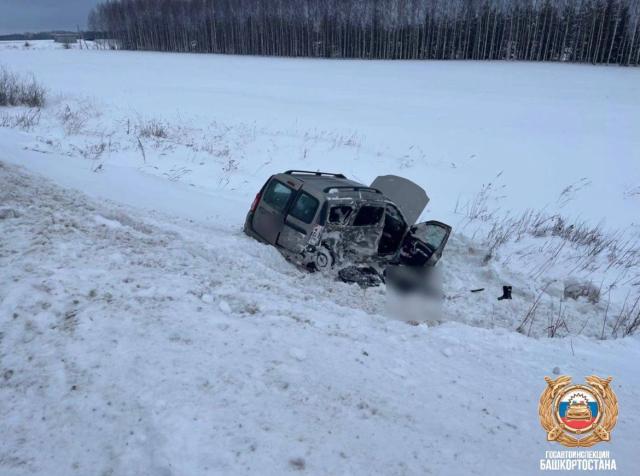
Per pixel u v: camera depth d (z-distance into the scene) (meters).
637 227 13.62
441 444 3.28
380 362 4.23
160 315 4.30
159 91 33.09
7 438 2.92
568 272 9.00
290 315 4.88
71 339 3.79
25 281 4.48
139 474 2.71
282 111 27.48
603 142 22.78
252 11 93.94
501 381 4.30
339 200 7.66
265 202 8.48
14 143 13.87
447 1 85.75
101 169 12.85
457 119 27.66
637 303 7.93
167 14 101.50
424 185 16.09
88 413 3.12
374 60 77.12
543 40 82.19
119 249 5.96
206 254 6.89
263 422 3.19
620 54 73.88
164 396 3.29
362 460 3.00
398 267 8.34
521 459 3.27
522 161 19.58
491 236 10.90
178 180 13.66
